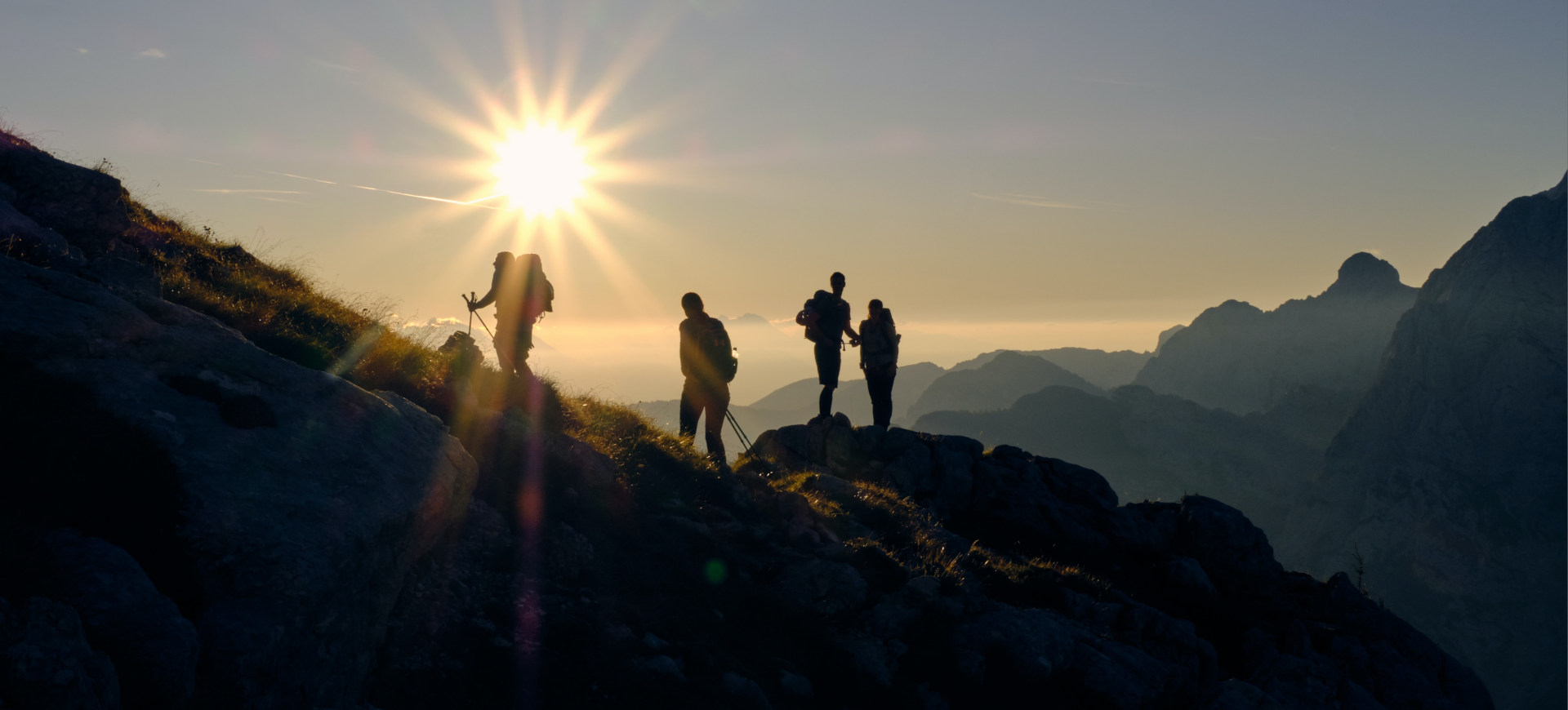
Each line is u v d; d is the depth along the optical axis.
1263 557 18.41
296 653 4.67
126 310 6.05
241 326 8.90
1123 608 12.88
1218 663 15.11
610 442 11.77
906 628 9.80
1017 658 9.84
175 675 4.00
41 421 4.84
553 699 6.31
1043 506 18.91
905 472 18.69
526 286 13.38
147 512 4.71
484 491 8.39
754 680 7.68
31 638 3.51
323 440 5.96
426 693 5.84
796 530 11.48
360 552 5.30
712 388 14.52
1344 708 13.49
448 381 10.33
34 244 7.86
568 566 7.93
